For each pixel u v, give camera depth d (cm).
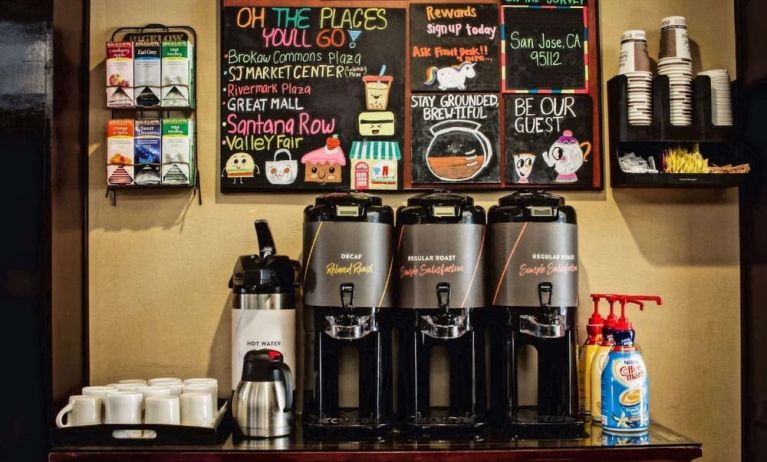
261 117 247
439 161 248
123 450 197
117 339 247
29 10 219
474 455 195
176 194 249
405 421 212
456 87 249
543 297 209
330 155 247
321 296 208
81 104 243
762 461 235
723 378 250
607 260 251
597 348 230
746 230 245
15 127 217
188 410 205
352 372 239
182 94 238
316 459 195
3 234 216
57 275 221
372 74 248
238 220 249
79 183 241
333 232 208
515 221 212
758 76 235
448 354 244
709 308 251
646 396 212
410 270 211
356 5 250
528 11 251
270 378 209
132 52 238
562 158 248
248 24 249
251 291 222
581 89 250
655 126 233
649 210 252
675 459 198
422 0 251
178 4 251
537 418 210
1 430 213
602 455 196
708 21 254
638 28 254
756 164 238
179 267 248
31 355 214
